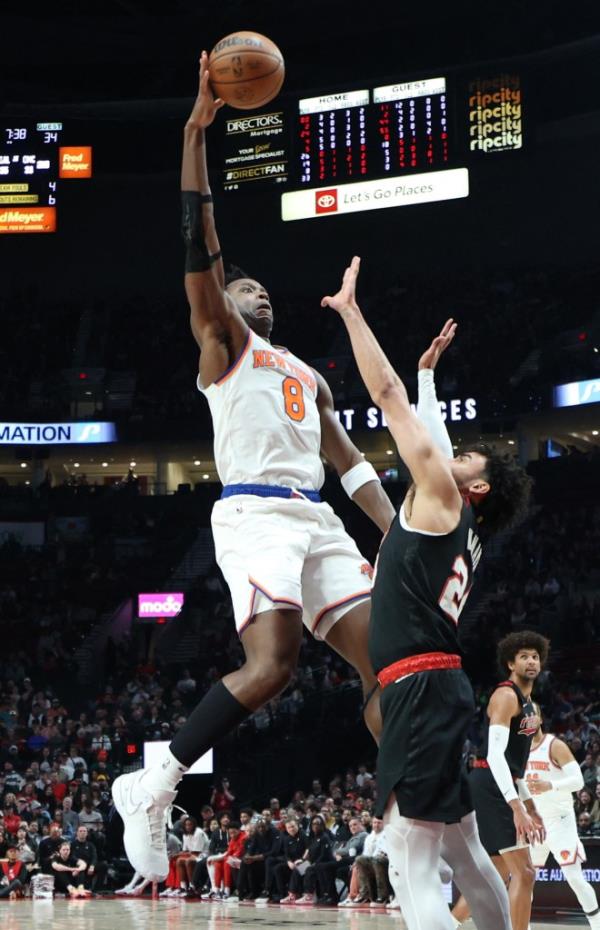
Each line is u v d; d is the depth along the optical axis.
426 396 4.09
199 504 28.45
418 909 2.99
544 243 28.61
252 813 15.49
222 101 3.73
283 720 19.66
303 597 3.92
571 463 25.56
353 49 27.88
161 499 28.66
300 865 13.76
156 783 3.53
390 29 26.62
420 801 3.03
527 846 5.16
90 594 26.47
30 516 28.38
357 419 27.25
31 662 24.11
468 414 26.53
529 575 23.58
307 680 20.89
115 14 28.89
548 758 6.16
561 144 27.48
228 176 23.25
